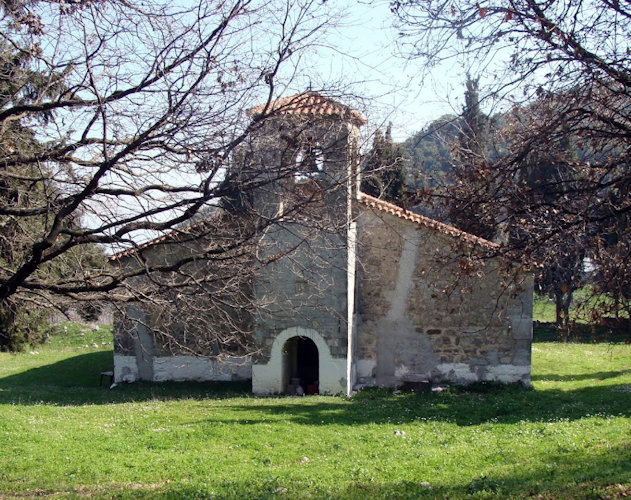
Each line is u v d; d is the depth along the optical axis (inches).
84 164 291.3
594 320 303.0
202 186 283.1
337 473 398.9
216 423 553.9
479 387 770.8
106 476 395.9
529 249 303.7
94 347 1198.9
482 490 332.5
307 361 868.6
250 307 343.6
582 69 283.1
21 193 319.0
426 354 799.1
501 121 365.1
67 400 724.0
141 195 288.4
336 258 734.5
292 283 742.5
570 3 280.7
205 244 335.0
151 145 279.4
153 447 477.7
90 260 360.8
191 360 829.2
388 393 764.6
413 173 340.2
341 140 307.1
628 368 901.8
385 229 805.2
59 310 327.6
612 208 295.4
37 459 428.5
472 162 319.9
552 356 1032.2
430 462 423.5
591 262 315.9
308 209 307.9
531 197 303.1
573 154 330.3
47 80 297.3
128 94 281.4
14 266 347.9
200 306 358.0
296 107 285.1
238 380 825.5
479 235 322.3
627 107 295.3
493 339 783.1
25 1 290.8
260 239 323.0
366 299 813.2
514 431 532.4
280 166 279.3
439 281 791.7
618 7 271.0
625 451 399.5
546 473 361.4
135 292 298.8
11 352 1117.1
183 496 344.2
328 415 608.7
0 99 322.3
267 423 561.6
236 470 410.9
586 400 679.7
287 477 388.2
